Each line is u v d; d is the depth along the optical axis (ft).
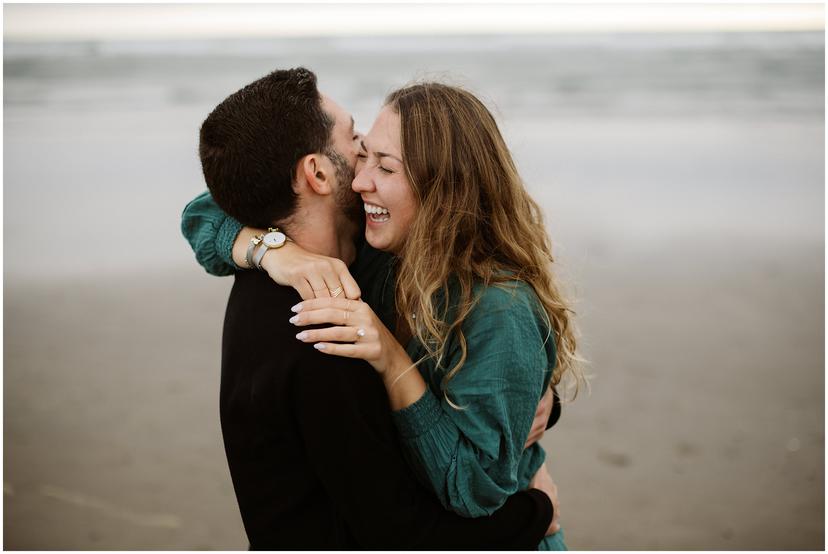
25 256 24.47
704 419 15.46
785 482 13.37
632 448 14.46
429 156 5.06
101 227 27.20
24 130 40.24
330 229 5.53
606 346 18.58
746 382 16.88
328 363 4.72
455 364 5.02
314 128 5.23
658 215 28.94
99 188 31.17
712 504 12.71
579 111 47.57
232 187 5.27
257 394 4.87
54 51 56.44
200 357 18.13
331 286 4.92
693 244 25.96
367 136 5.28
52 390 16.42
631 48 62.59
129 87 50.44
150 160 35.22
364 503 4.80
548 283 5.46
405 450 5.08
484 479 4.89
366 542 4.92
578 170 34.68
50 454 14.01
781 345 18.70
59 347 18.47
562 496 12.91
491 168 5.16
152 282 22.76
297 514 5.08
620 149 38.52
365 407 4.75
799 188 32.55
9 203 29.09
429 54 59.26
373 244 5.36
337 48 60.39
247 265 5.48
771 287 22.34
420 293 5.01
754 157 37.35
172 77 52.95
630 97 51.16
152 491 13.04
